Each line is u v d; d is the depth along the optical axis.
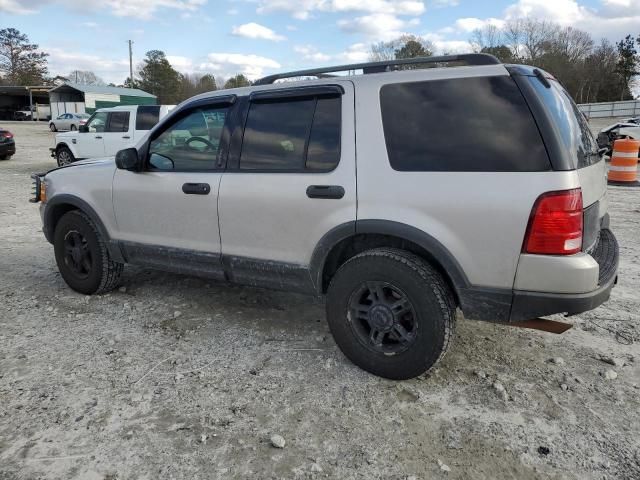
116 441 2.62
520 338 3.75
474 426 2.74
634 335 3.80
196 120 3.83
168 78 78.94
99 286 4.56
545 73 3.12
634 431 2.69
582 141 3.13
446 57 3.09
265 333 3.88
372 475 2.39
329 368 3.34
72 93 49.06
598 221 3.21
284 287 3.52
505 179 2.70
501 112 2.74
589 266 2.62
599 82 65.00
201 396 3.02
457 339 3.73
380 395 3.03
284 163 3.39
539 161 2.64
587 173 2.90
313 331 3.92
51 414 2.83
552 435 2.66
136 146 4.09
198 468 2.43
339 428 2.73
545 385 3.12
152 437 2.65
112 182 4.21
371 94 3.10
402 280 2.98
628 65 66.50
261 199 3.43
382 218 2.99
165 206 3.93
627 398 2.99
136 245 4.17
